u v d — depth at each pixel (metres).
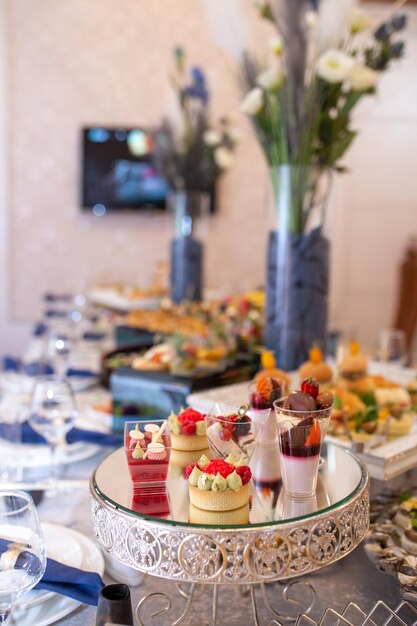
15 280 5.45
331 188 2.02
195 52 5.37
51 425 1.49
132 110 5.37
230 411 1.15
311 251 1.99
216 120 5.39
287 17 1.93
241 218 5.55
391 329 5.68
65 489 1.46
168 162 3.52
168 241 5.51
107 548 0.93
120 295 3.78
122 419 1.76
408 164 5.66
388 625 1.00
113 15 5.29
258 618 1.03
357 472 1.06
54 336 2.33
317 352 1.64
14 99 5.27
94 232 5.46
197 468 0.97
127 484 1.03
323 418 1.05
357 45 2.04
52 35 5.25
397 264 5.75
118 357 2.35
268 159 2.05
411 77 5.45
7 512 0.91
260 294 2.96
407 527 1.16
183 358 1.79
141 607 1.05
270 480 1.10
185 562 0.85
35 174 5.36
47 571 1.02
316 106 1.95
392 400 1.52
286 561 0.86
